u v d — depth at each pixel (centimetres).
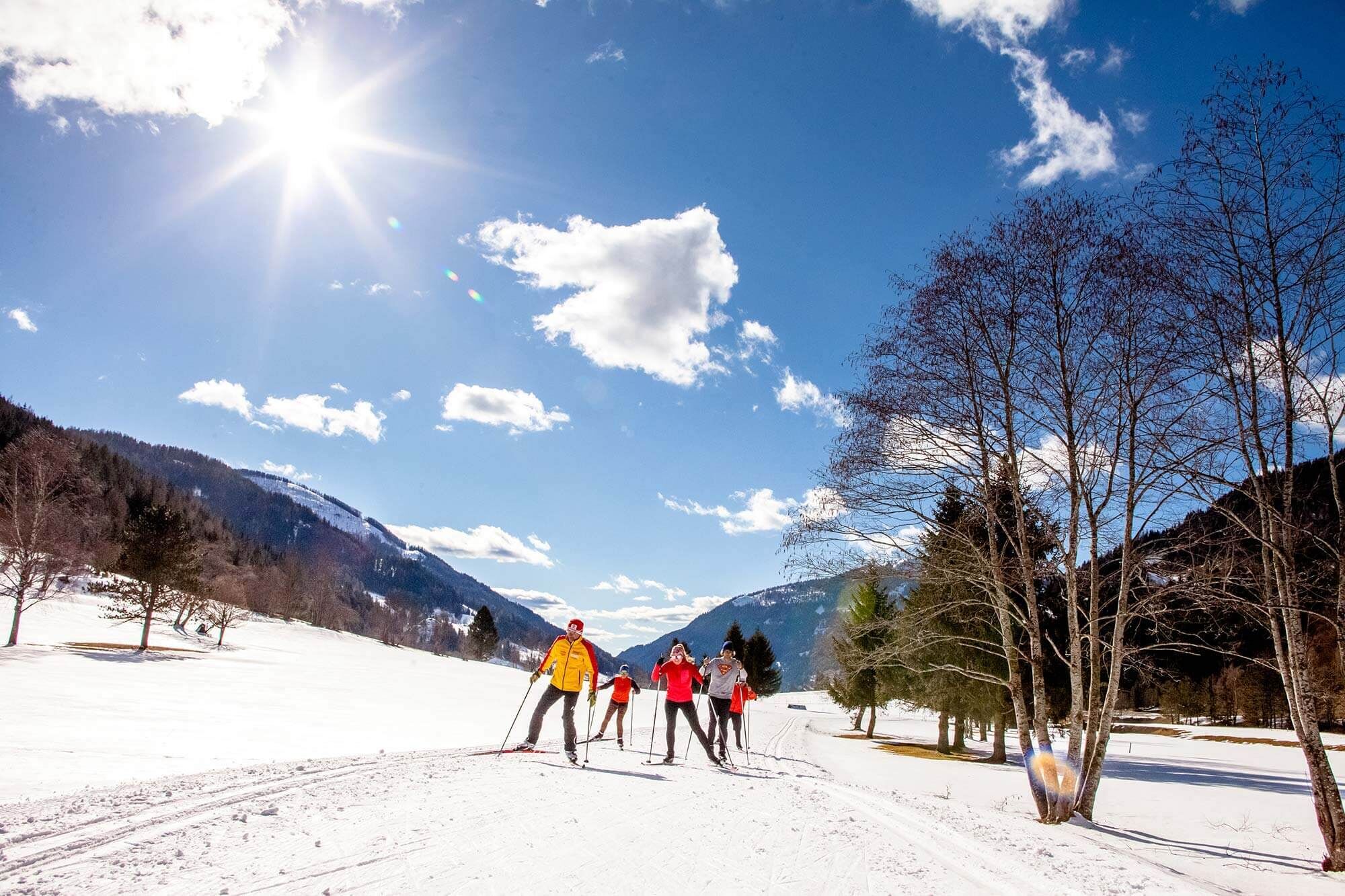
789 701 10081
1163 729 5312
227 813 577
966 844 713
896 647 1454
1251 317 1148
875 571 1381
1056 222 1273
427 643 13738
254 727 1897
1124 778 2506
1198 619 1237
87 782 865
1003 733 2831
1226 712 5666
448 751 1109
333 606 11625
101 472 10162
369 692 3909
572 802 700
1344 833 1062
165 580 4738
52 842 482
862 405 1375
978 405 1333
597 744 1484
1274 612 1186
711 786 918
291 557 12075
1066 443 1291
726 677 1348
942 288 1317
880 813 841
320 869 436
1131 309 1206
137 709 2122
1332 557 1149
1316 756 1100
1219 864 1045
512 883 428
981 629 2612
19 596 4125
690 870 493
